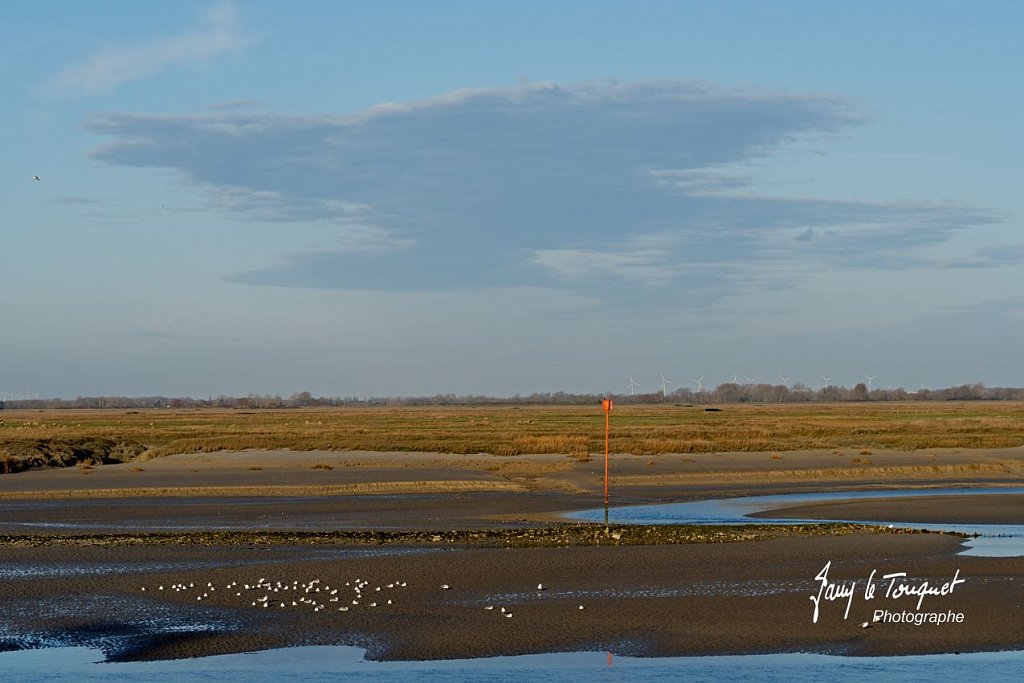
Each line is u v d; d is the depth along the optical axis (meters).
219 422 151.25
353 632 22.52
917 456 74.94
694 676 19.31
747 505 47.81
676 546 33.06
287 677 19.23
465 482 56.12
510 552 31.94
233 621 23.50
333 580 27.78
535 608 24.58
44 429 118.38
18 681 18.98
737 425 121.06
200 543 34.44
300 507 46.50
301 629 22.77
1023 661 20.31
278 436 95.50
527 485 56.88
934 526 39.84
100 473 64.31
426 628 22.81
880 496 51.88
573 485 57.28
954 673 19.52
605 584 27.30
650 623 23.14
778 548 32.69
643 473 62.94
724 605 24.78
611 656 20.70
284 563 30.33
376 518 42.53
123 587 26.92
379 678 19.16
